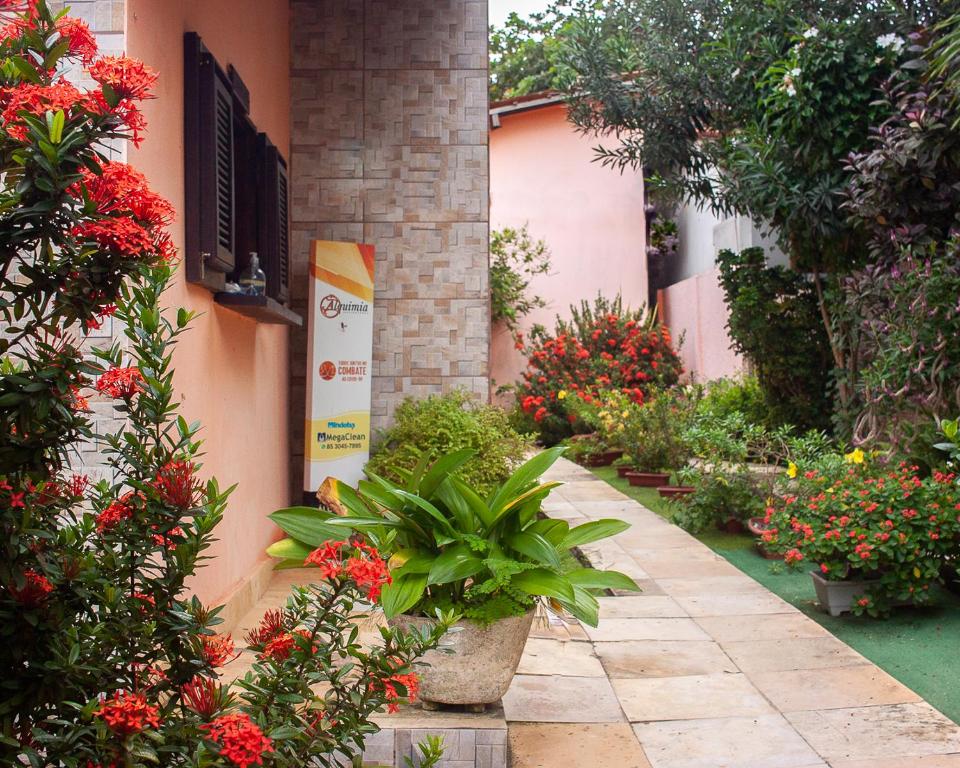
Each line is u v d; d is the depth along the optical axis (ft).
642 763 11.07
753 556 23.30
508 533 11.53
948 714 12.79
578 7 38.17
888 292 25.52
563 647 15.70
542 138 57.41
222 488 15.88
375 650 7.29
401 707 11.16
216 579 15.43
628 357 52.19
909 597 17.07
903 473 18.35
